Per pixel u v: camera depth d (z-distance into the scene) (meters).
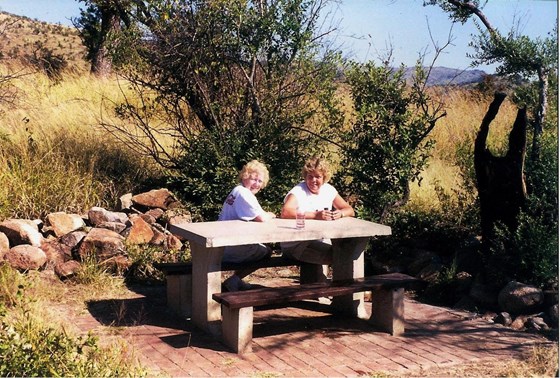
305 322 6.31
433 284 7.43
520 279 6.98
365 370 5.20
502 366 5.32
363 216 7.98
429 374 5.16
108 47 8.98
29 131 9.42
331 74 8.85
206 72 8.91
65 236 7.52
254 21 8.55
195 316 6.12
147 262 7.55
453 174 10.44
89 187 8.72
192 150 8.91
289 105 8.93
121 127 10.41
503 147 9.35
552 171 7.38
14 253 7.01
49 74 13.74
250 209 6.27
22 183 8.27
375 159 8.20
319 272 6.91
